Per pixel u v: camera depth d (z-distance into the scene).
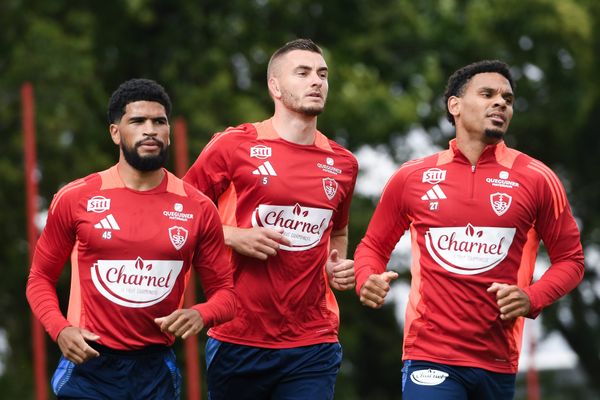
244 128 28.41
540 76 87.50
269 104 76.94
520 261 26.94
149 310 24.89
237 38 75.81
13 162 70.38
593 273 98.94
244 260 27.97
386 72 79.31
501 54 82.06
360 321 83.38
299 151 28.14
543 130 91.19
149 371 25.16
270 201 27.86
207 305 25.11
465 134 27.12
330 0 78.62
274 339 28.00
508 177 26.83
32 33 70.44
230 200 28.33
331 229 28.52
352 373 86.44
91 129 70.62
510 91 27.11
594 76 90.31
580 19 82.56
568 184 98.06
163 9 76.56
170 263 24.98
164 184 25.38
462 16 82.12
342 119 72.75
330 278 27.75
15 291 74.25
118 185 25.20
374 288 26.33
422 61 78.19
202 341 71.62
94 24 74.19
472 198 26.69
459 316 26.44
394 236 28.00
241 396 28.81
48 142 68.62
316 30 79.69
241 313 28.05
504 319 25.77
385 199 27.75
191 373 53.38
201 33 76.19
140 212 25.02
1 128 71.00
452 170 27.05
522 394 110.81
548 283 26.61
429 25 80.06
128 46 76.31
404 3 79.25
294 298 27.89
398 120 73.44
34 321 56.06
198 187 28.31
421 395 26.53
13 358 75.75
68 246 25.31
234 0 76.06
